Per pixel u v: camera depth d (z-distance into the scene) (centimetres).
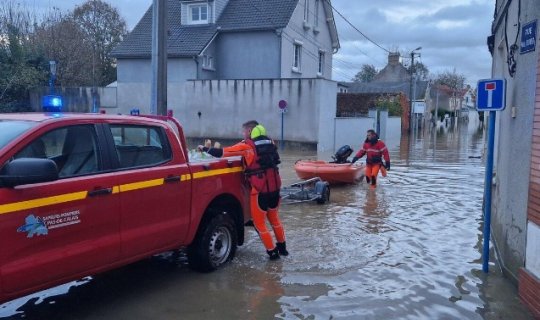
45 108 542
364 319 489
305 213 975
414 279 602
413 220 918
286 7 3084
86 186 452
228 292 552
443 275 618
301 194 1091
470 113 8150
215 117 2712
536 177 516
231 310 505
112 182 477
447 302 534
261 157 657
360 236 795
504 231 634
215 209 615
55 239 425
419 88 6209
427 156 2305
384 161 1467
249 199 676
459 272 630
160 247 537
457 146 2972
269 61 3053
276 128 2572
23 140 420
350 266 646
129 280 586
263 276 605
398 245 747
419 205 1069
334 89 2631
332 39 3738
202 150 754
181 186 555
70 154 457
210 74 3130
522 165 565
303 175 1353
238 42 3109
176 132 582
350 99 3934
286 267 639
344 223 887
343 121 2764
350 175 1330
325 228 847
